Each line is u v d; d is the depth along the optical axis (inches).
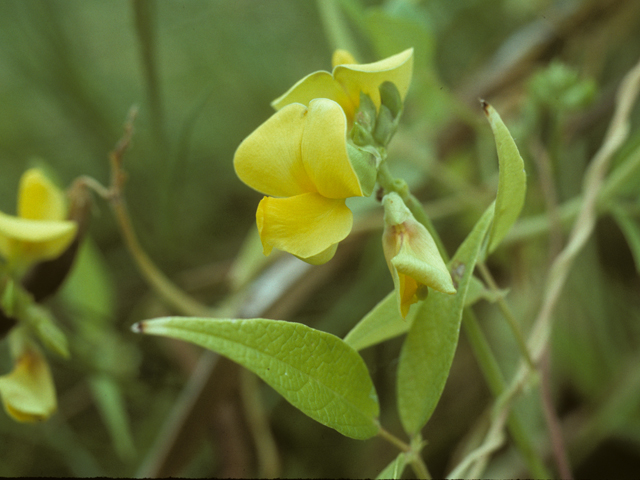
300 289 10.7
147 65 9.9
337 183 5.2
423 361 5.6
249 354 5.2
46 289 7.4
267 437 9.9
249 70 15.9
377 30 9.3
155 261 12.8
